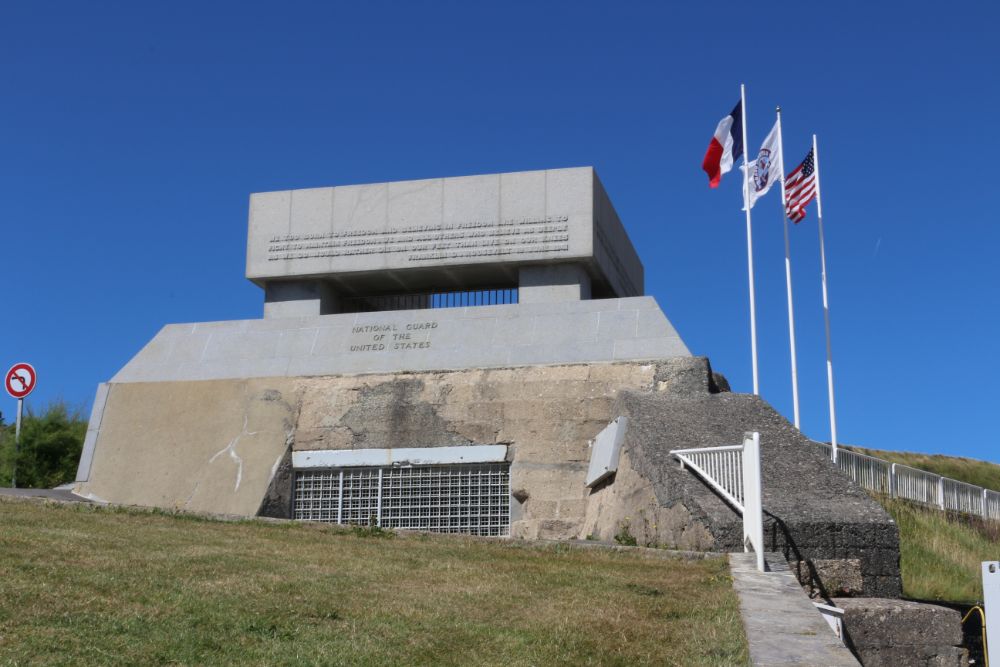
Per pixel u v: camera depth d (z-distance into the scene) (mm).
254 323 19531
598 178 19531
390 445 17734
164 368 19344
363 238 19594
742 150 23328
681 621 7773
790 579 9484
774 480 12883
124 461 18469
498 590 8758
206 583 8188
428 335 18578
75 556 8844
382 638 6973
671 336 17578
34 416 24406
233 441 18266
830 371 24453
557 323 18172
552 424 17234
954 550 19250
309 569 9227
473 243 19109
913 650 9719
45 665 5945
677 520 12367
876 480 22156
